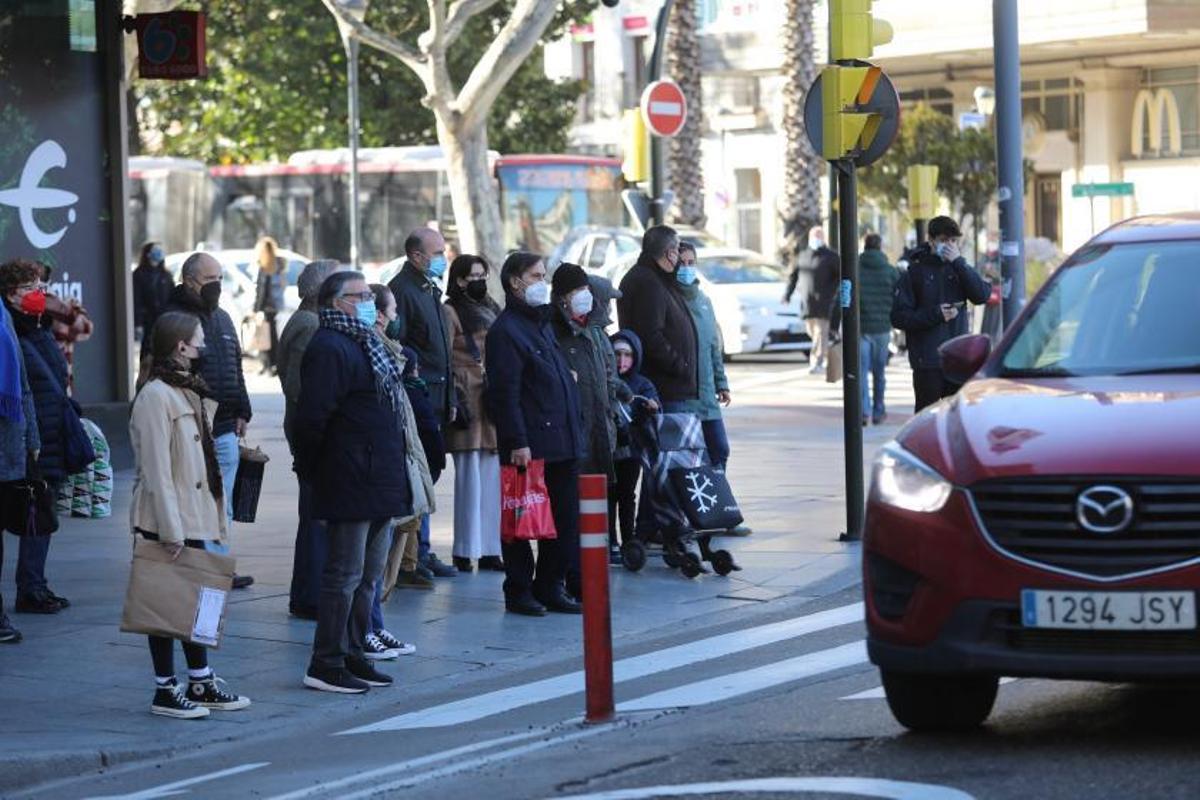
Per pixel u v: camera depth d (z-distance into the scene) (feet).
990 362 45.57
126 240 103.55
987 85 220.02
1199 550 37.14
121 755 47.14
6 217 98.32
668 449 68.03
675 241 71.15
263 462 63.82
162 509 49.60
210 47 240.32
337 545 52.70
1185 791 35.24
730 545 74.90
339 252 239.50
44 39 99.91
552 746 43.60
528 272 61.21
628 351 69.10
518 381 61.11
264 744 48.03
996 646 38.29
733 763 39.83
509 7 236.63
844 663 52.42
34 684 54.03
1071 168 217.56
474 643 58.80
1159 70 209.56
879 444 109.09
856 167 74.54
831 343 121.08
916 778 37.35
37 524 58.49
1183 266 45.98
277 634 60.29
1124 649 37.47
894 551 39.42
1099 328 45.01
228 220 246.47
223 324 66.28
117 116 102.89
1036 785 36.22
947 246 88.99
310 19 234.58
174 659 56.85
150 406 49.67
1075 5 192.44
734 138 264.11
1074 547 37.68
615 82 279.08
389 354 58.70
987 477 38.47
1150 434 38.34
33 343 62.39
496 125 244.83
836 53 74.74
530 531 61.77
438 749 45.34
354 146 228.43
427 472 60.29
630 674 53.01
